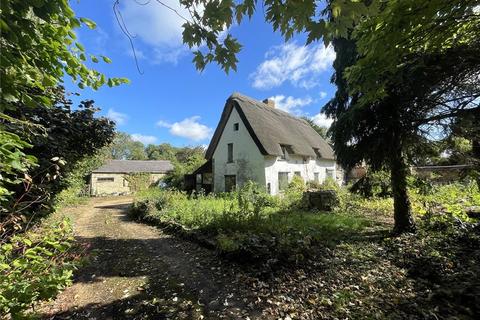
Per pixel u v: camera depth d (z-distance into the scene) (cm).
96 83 279
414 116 591
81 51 256
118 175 3406
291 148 1831
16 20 191
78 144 642
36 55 222
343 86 754
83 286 453
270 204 1204
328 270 481
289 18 224
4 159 188
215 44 261
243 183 1712
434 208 859
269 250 530
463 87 491
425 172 1283
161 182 2861
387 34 303
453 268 453
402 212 694
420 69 488
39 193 411
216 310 373
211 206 1017
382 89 379
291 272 474
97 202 2108
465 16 300
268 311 365
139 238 810
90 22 233
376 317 330
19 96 221
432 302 356
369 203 1196
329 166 2348
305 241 567
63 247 252
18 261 222
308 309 364
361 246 608
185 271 519
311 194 1165
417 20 286
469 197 991
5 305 195
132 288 445
